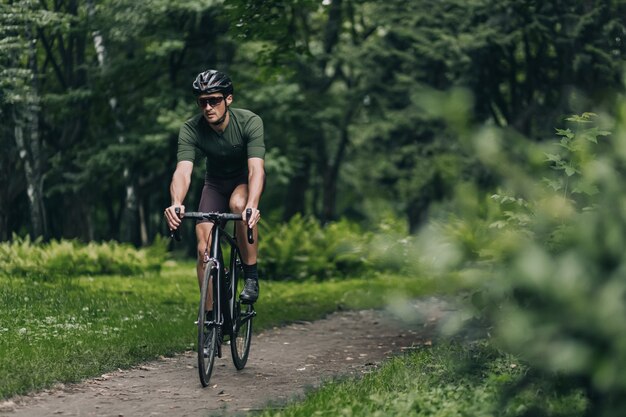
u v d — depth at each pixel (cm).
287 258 1931
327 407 544
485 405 493
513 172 253
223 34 2814
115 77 2773
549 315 245
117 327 941
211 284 663
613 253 257
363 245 257
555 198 289
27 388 617
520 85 2228
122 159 2794
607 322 234
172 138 2933
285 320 1118
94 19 2652
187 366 753
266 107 2911
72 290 1330
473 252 258
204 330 664
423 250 255
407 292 278
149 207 3856
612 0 1762
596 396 304
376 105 3069
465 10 2261
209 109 678
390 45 2877
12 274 1662
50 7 2675
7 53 2038
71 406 584
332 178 3522
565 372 318
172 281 1683
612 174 283
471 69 2241
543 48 2016
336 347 910
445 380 602
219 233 678
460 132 240
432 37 2311
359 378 675
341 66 3322
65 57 2864
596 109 291
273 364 782
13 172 2745
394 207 3247
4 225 2756
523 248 273
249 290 718
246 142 699
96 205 3756
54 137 2911
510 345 258
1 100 2089
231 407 592
